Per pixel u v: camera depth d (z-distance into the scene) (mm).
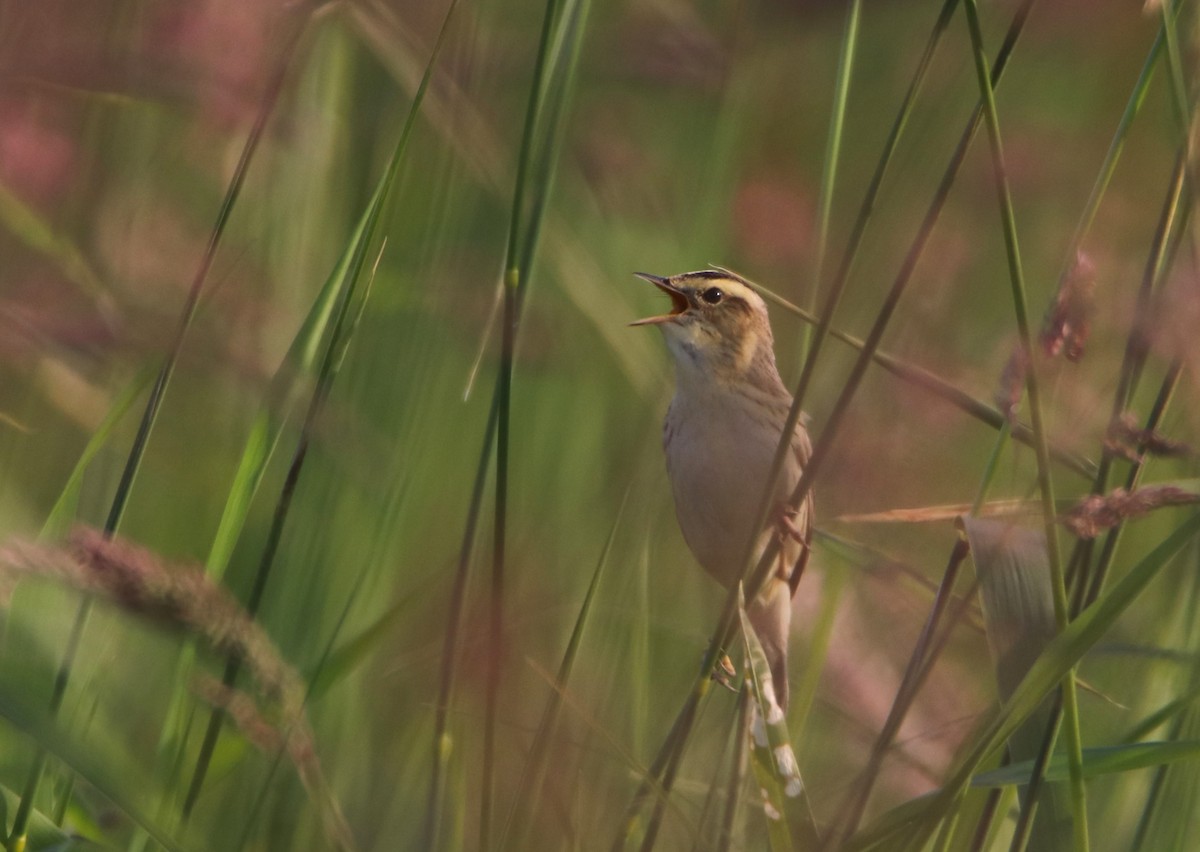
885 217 10430
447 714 6172
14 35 8414
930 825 5453
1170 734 7199
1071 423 6293
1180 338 5266
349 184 10055
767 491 6066
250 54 8953
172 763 6715
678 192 12289
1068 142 11922
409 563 8977
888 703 8289
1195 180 5762
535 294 10602
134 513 9312
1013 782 5664
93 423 9156
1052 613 5824
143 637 7855
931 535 8719
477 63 9250
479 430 9719
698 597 9500
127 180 9516
